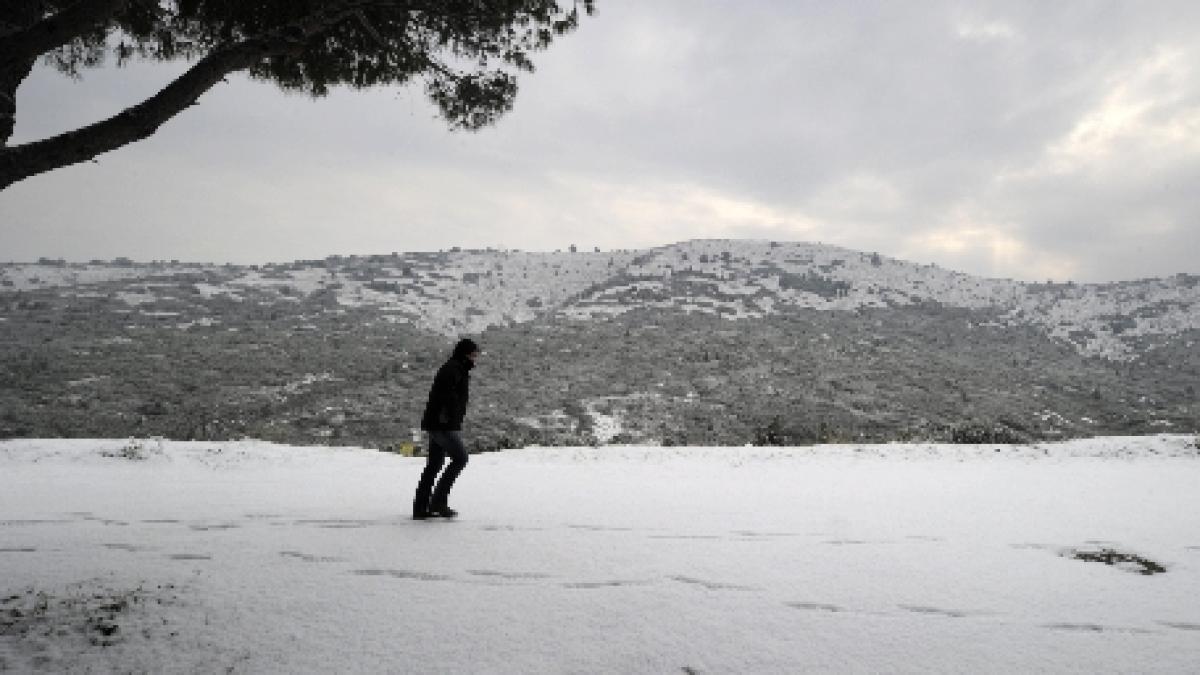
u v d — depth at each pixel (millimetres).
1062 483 8578
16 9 3373
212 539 4547
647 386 85875
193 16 5309
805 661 2600
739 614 3137
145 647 2609
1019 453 12164
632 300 175375
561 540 4664
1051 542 4934
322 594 3283
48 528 4984
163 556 4039
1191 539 5066
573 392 81188
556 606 3188
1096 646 2820
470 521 5371
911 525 5547
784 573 3912
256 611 3018
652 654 2631
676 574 3826
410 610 3076
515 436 58844
